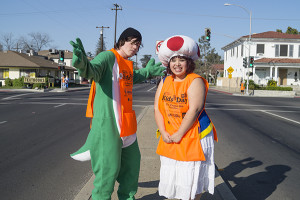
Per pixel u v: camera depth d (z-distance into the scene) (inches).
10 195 139.3
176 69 97.8
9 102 625.0
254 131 324.8
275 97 976.3
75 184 154.1
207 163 98.0
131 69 108.6
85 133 288.4
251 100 805.2
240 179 169.6
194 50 97.6
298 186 159.3
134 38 105.0
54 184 153.9
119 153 99.2
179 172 95.2
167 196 98.1
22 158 202.1
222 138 282.5
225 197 131.2
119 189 111.0
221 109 546.6
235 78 1448.1
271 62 1263.5
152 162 177.9
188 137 94.9
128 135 101.8
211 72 3201.3
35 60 1542.8
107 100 98.3
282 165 197.2
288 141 275.4
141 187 139.1
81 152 99.7
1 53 1512.1
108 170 97.4
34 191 144.3
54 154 212.4
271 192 150.9
